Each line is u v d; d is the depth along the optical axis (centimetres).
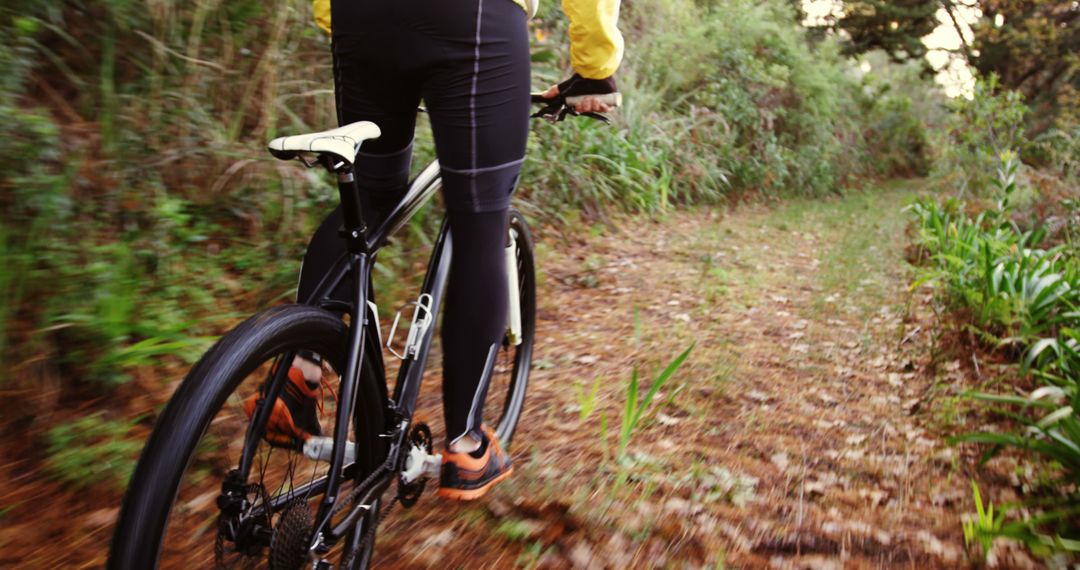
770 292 521
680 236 691
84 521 205
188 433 121
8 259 252
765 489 250
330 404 166
